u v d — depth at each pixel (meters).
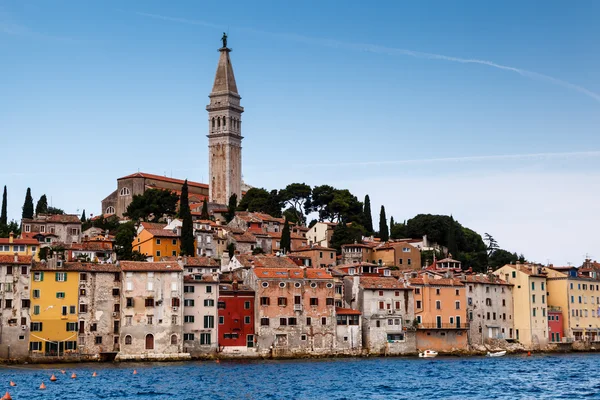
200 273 198.75
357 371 169.50
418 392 139.00
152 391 137.88
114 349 187.38
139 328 188.62
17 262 181.75
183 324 192.00
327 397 133.62
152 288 190.38
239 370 170.12
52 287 184.12
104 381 150.00
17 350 179.75
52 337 182.75
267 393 137.25
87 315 185.88
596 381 154.25
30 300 182.00
